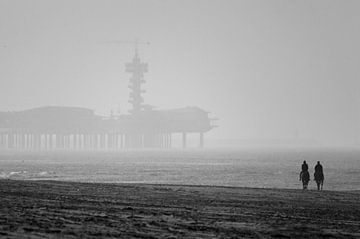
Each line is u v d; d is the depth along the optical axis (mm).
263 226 58781
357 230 58594
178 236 49750
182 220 61812
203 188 125562
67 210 68812
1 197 86250
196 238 48969
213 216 67188
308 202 97000
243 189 125125
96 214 65125
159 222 59219
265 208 81750
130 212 68562
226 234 52062
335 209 84500
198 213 70375
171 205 81625
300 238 51469
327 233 55344
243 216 68438
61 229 50812
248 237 50750
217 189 123062
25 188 109375
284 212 76125
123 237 47938
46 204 76062
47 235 46906
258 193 114188
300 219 67062
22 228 50125
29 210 66750
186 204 84250
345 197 110500
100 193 103562
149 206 78875
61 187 117188
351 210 83250
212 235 51062
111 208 73125
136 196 98375
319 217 70625
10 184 120562
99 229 52031
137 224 56750
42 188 111438
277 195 110500
